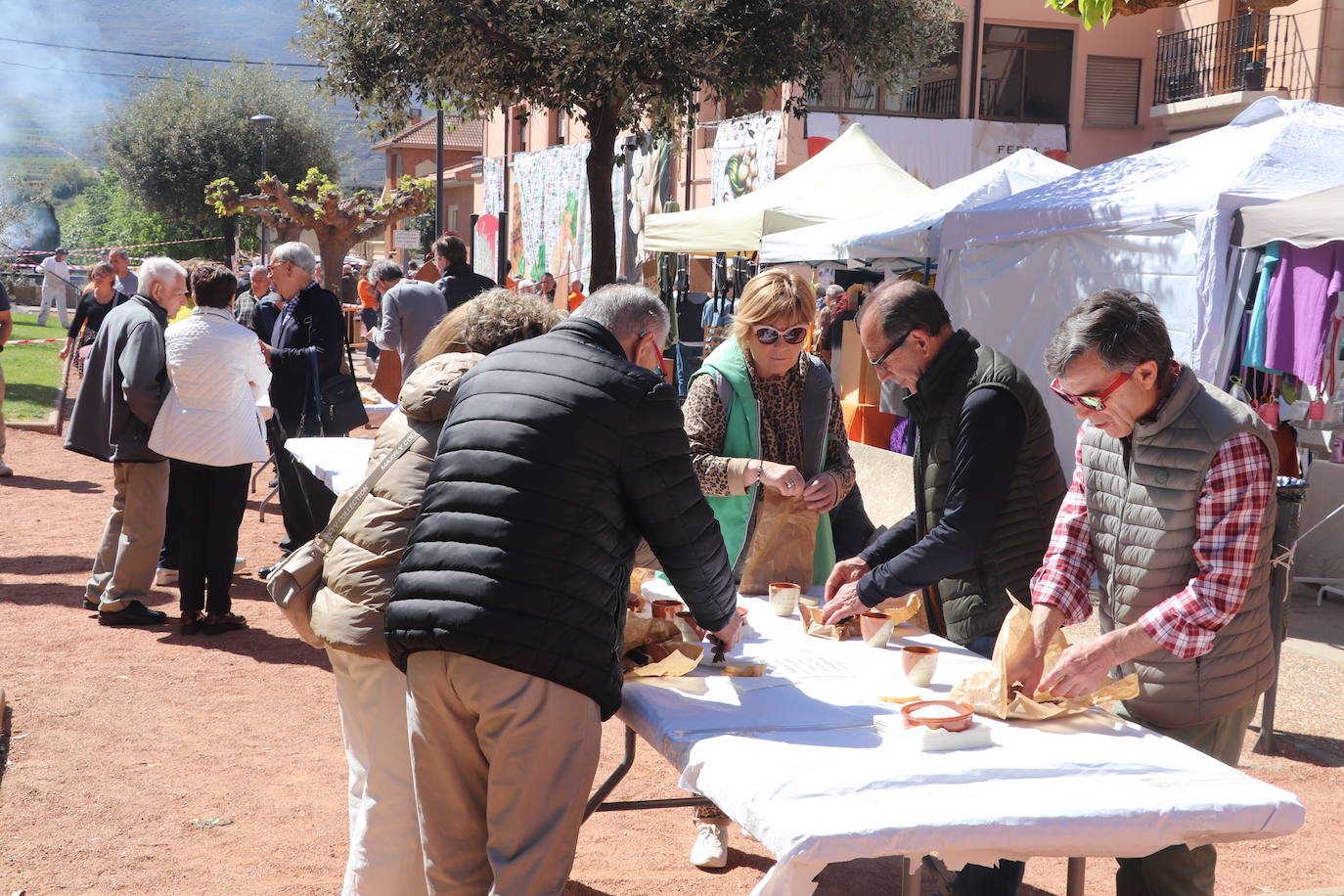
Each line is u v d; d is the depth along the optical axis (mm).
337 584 2957
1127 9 6141
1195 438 2344
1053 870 3807
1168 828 1930
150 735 4695
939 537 2934
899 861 3832
